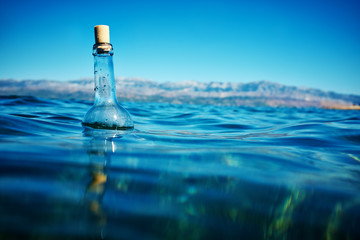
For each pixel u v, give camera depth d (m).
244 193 0.20
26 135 0.42
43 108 1.23
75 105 1.65
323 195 0.20
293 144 0.48
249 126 0.87
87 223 0.14
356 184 0.24
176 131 0.66
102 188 0.19
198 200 0.18
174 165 0.27
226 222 0.15
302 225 0.16
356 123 0.89
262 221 0.16
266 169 0.27
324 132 0.65
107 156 0.30
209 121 1.01
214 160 0.30
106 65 0.54
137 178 0.22
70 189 0.18
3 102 1.48
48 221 0.14
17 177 0.20
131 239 0.13
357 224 0.16
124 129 0.53
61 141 0.38
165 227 0.14
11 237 0.12
